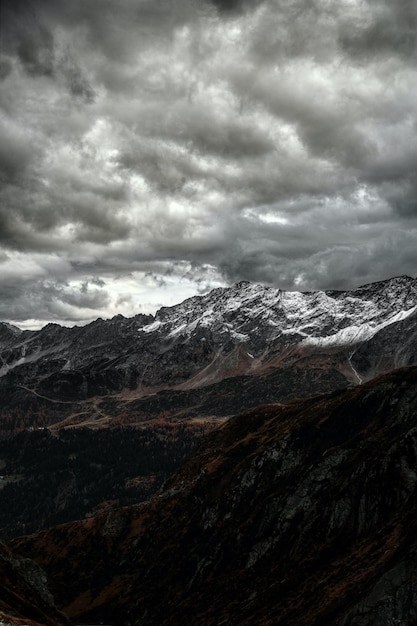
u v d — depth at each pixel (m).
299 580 170.88
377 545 159.00
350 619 126.00
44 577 180.75
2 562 171.88
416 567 123.75
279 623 151.75
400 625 117.88
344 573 155.75
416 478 175.38
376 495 178.62
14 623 119.00
